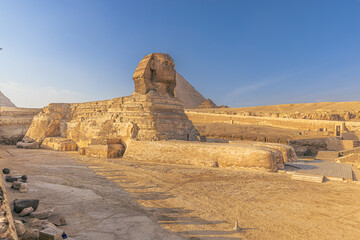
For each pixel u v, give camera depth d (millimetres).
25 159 18891
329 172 14648
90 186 11031
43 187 10359
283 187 11617
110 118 23031
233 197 10039
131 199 9383
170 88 24531
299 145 27828
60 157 20422
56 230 5387
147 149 18438
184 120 23234
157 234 6379
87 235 6082
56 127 30234
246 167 14820
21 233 5562
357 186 12133
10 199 8180
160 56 23109
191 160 16406
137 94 22828
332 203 9508
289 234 6754
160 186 11445
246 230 6926
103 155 19828
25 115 36875
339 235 6766
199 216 7918
